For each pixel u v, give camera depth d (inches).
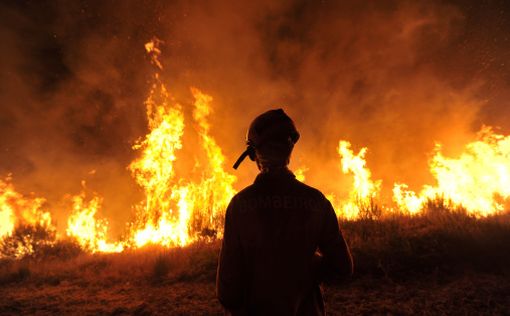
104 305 185.2
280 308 49.1
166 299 188.1
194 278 218.4
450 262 203.8
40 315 174.7
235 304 51.9
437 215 282.0
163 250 275.1
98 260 272.2
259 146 55.9
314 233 52.5
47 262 281.0
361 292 178.2
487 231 230.5
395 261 205.6
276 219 51.4
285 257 50.4
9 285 231.0
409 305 160.4
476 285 176.2
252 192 54.1
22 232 315.3
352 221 290.0
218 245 271.7
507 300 158.2
